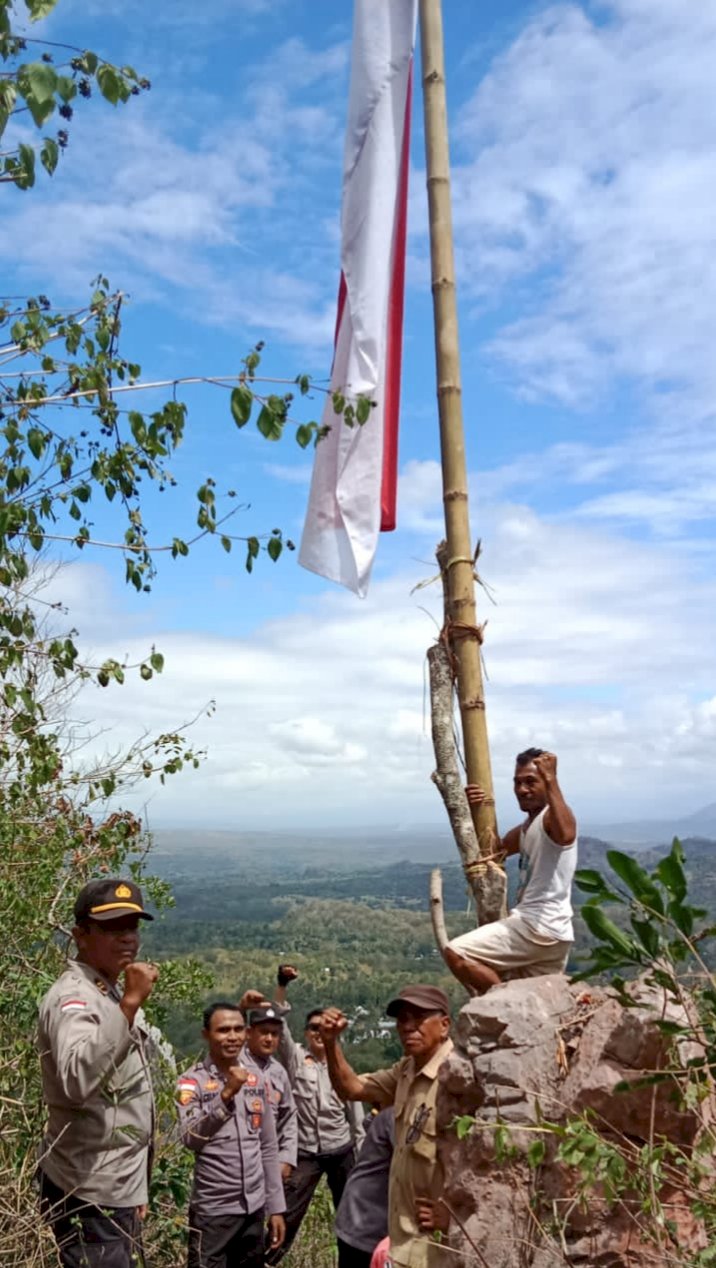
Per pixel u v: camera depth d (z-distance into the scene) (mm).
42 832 7188
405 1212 4434
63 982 4168
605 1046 3766
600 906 3543
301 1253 8594
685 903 3307
